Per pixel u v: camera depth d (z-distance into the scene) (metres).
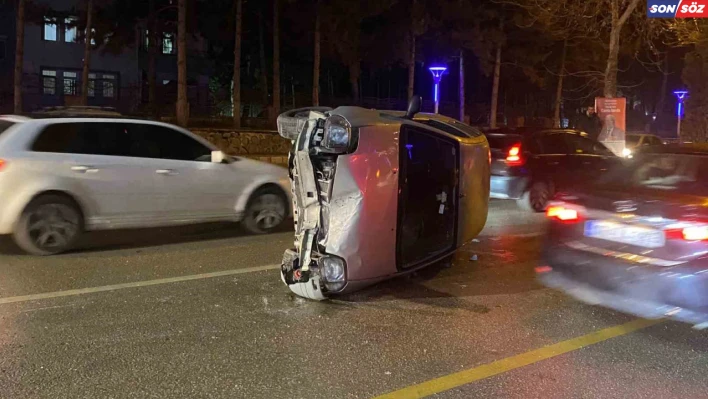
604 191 6.40
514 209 12.02
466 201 6.70
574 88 40.59
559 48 35.03
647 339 5.03
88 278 6.52
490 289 6.39
